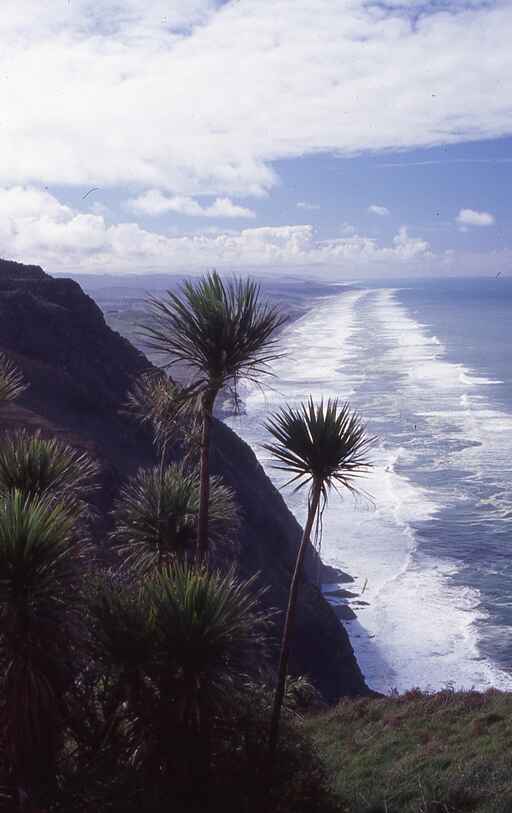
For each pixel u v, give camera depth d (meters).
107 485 26.81
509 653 34.41
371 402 97.38
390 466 65.38
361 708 18.98
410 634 36.44
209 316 9.20
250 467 46.06
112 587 9.00
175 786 8.45
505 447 71.94
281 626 30.17
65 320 50.84
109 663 8.30
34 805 7.88
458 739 15.44
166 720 8.36
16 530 7.70
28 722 7.68
